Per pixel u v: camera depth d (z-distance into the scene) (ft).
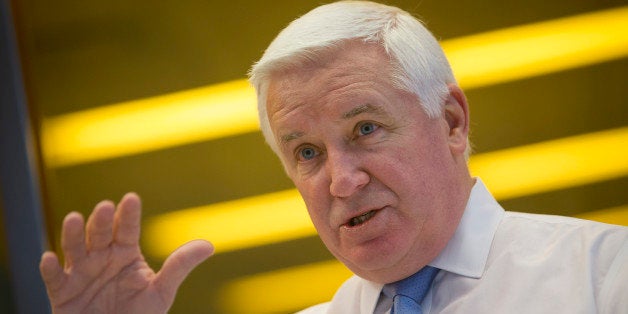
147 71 19.15
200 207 18.84
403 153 9.62
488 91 17.93
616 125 17.60
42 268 8.82
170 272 9.14
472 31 18.04
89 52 19.27
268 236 18.65
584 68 17.72
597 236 9.72
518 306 9.59
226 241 18.72
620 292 9.10
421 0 18.19
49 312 19.62
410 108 9.76
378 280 10.25
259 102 10.59
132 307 9.14
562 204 17.66
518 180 17.78
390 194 9.61
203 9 18.99
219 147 18.83
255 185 18.72
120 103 19.21
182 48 19.02
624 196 17.53
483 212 10.47
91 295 9.07
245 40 18.89
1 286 19.60
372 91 9.57
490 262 10.10
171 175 18.93
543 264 9.77
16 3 19.42
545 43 17.85
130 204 8.84
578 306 9.23
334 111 9.54
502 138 17.83
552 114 17.75
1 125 19.31
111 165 19.21
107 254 9.02
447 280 10.21
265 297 18.62
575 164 17.65
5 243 19.49
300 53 9.72
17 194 19.35
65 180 19.35
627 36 17.65
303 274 18.57
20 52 19.39
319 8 10.20
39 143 19.44
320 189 9.81
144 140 19.08
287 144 10.00
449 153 10.13
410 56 9.86
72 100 19.33
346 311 11.44
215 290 18.72
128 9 19.21
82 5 19.35
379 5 10.28
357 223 9.85
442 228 10.00
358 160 9.57
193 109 18.94
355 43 9.77
